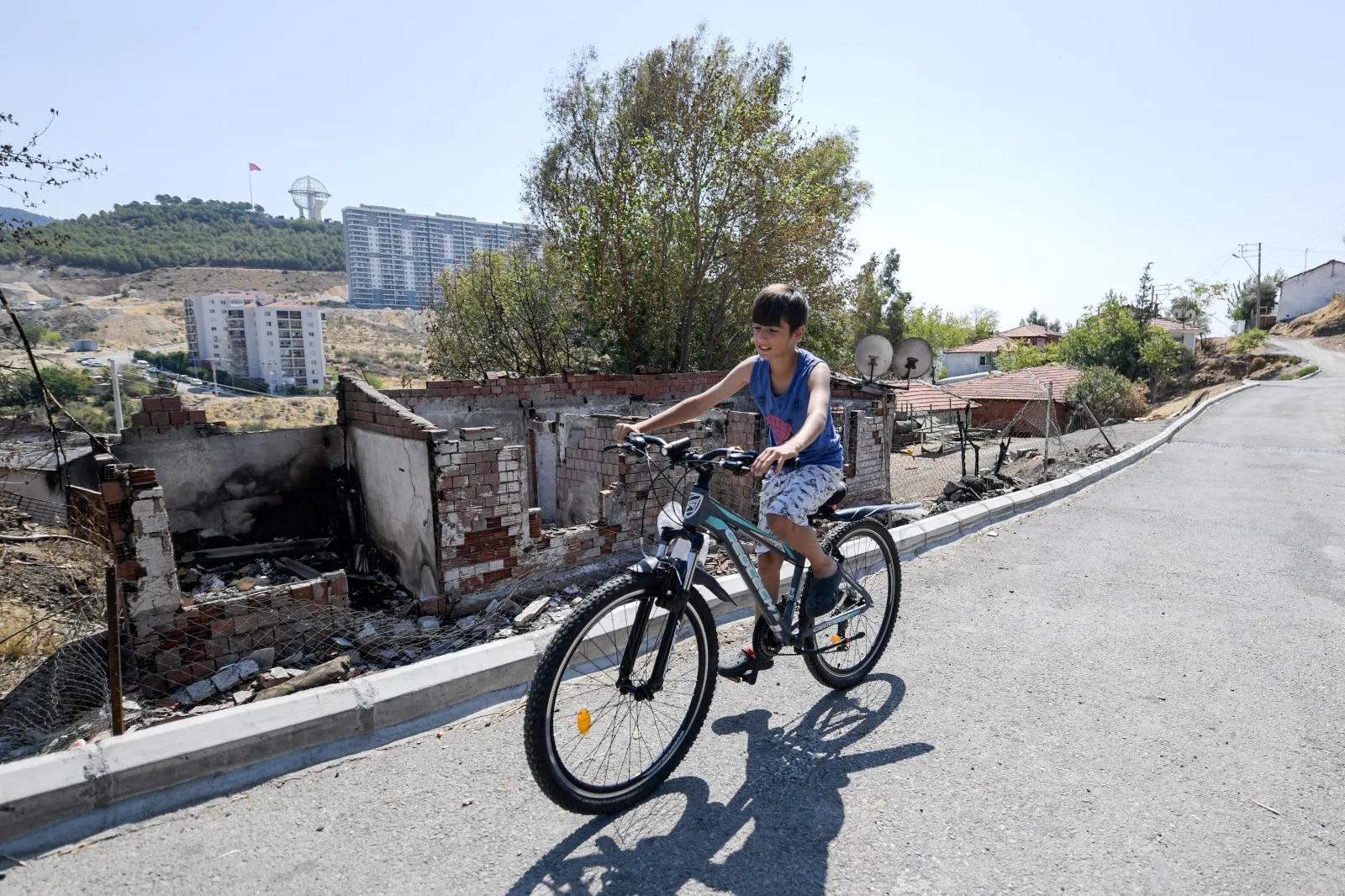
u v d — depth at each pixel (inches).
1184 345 2202.3
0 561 219.0
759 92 697.6
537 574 279.1
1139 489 372.2
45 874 88.7
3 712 186.2
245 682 214.4
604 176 738.8
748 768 115.3
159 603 212.4
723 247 724.7
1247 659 157.0
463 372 911.0
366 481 324.2
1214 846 96.2
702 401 124.6
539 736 92.0
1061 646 164.7
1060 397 1246.9
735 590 182.2
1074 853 95.1
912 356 648.4
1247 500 341.7
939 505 430.6
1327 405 1019.3
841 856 95.0
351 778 110.6
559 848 95.7
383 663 226.2
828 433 122.4
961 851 95.9
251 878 88.9
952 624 177.9
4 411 281.3
